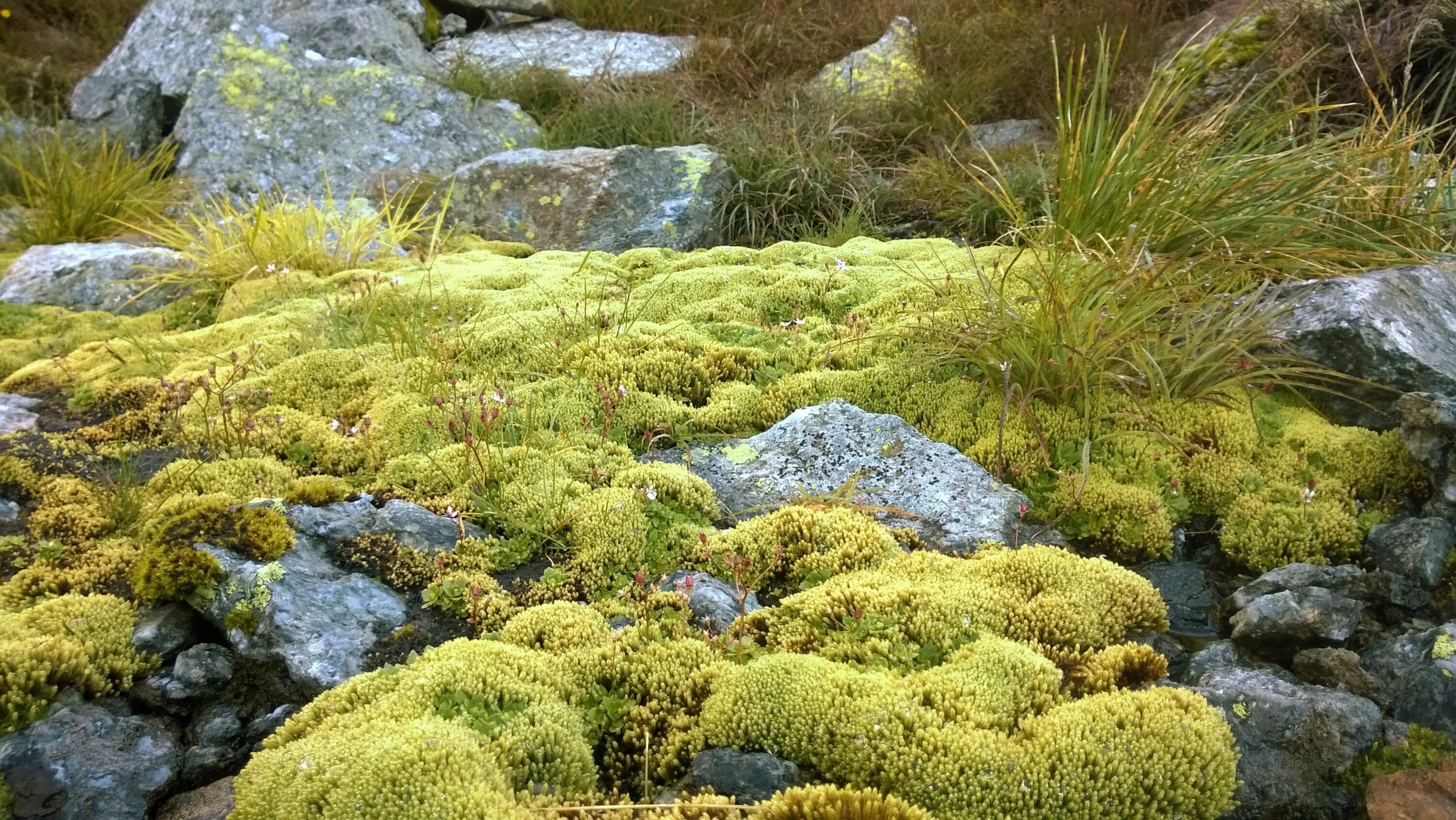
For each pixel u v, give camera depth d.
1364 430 3.89
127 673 2.76
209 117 7.96
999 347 4.17
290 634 2.81
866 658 2.75
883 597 2.93
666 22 10.16
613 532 3.33
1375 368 3.90
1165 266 4.09
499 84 8.77
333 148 7.86
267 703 2.79
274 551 3.04
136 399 4.52
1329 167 4.71
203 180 7.66
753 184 7.25
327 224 6.55
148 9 9.35
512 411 4.11
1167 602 3.32
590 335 4.84
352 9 8.80
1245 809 2.43
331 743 2.38
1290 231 4.55
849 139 7.82
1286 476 3.73
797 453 3.85
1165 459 3.79
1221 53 7.19
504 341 4.78
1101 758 2.33
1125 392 4.09
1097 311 3.98
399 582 3.13
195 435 4.11
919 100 8.29
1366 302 4.00
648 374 4.46
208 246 6.22
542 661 2.72
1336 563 3.43
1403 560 3.25
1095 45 8.20
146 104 8.61
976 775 2.31
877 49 9.02
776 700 2.53
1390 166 4.98
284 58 8.21
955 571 3.14
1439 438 3.45
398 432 4.07
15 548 3.29
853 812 2.18
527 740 2.45
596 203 6.94
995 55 8.59
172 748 2.62
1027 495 3.74
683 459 3.94
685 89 8.79
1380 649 2.88
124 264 6.14
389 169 7.73
